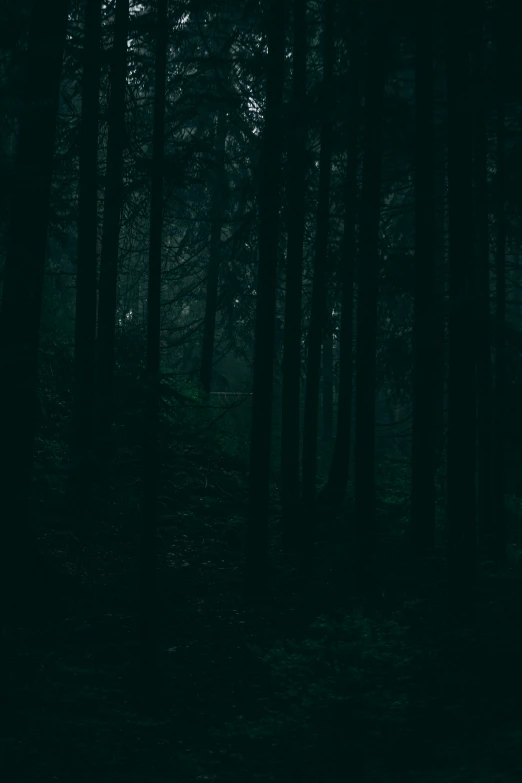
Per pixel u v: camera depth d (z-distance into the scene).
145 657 8.98
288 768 6.96
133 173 11.88
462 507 11.34
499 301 15.40
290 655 10.11
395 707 8.09
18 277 10.32
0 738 7.11
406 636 10.59
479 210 15.47
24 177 10.20
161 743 7.51
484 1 11.87
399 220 19.33
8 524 10.84
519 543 17.70
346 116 13.45
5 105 10.65
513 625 9.83
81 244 14.84
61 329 21.69
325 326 16.00
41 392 16.92
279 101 13.18
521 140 14.93
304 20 14.62
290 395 16.03
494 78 11.39
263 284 13.05
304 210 15.03
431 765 6.46
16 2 10.85
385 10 12.29
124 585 12.44
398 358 17.16
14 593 10.66
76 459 10.34
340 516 17.41
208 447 20.61
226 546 16.14
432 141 13.27
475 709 7.70
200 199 19.75
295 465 16.05
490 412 14.35
